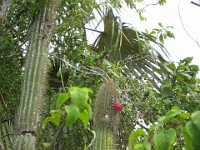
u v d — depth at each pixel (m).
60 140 3.65
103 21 5.13
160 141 1.54
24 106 2.77
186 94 3.86
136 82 3.85
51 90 3.85
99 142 2.32
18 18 3.84
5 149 3.60
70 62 4.02
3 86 3.73
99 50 4.86
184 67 3.90
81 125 3.59
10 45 3.69
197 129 1.46
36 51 2.97
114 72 4.02
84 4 4.21
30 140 2.69
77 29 4.16
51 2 3.22
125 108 3.48
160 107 3.68
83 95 1.95
